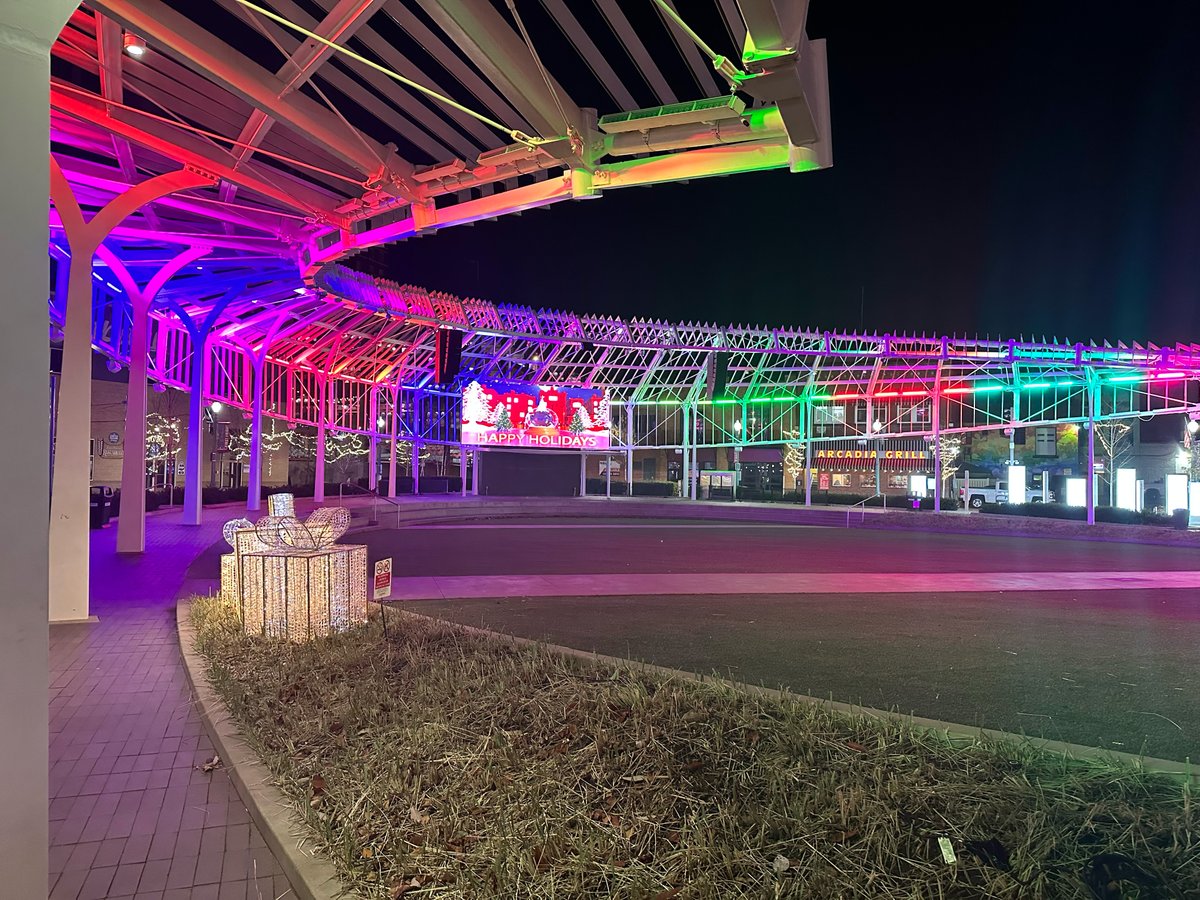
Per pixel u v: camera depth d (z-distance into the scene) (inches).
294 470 1855.3
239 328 866.8
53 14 96.7
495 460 1579.7
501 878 116.6
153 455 1381.6
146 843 145.7
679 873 115.9
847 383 1374.3
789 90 176.9
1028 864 112.3
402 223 380.2
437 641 269.0
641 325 1279.5
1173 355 968.3
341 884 121.7
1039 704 222.7
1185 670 265.1
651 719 175.2
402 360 1267.2
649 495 1734.7
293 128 266.8
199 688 227.6
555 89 229.3
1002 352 1095.6
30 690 96.2
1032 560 664.4
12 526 95.1
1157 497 1486.2
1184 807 128.6
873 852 118.0
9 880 94.4
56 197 332.8
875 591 455.5
